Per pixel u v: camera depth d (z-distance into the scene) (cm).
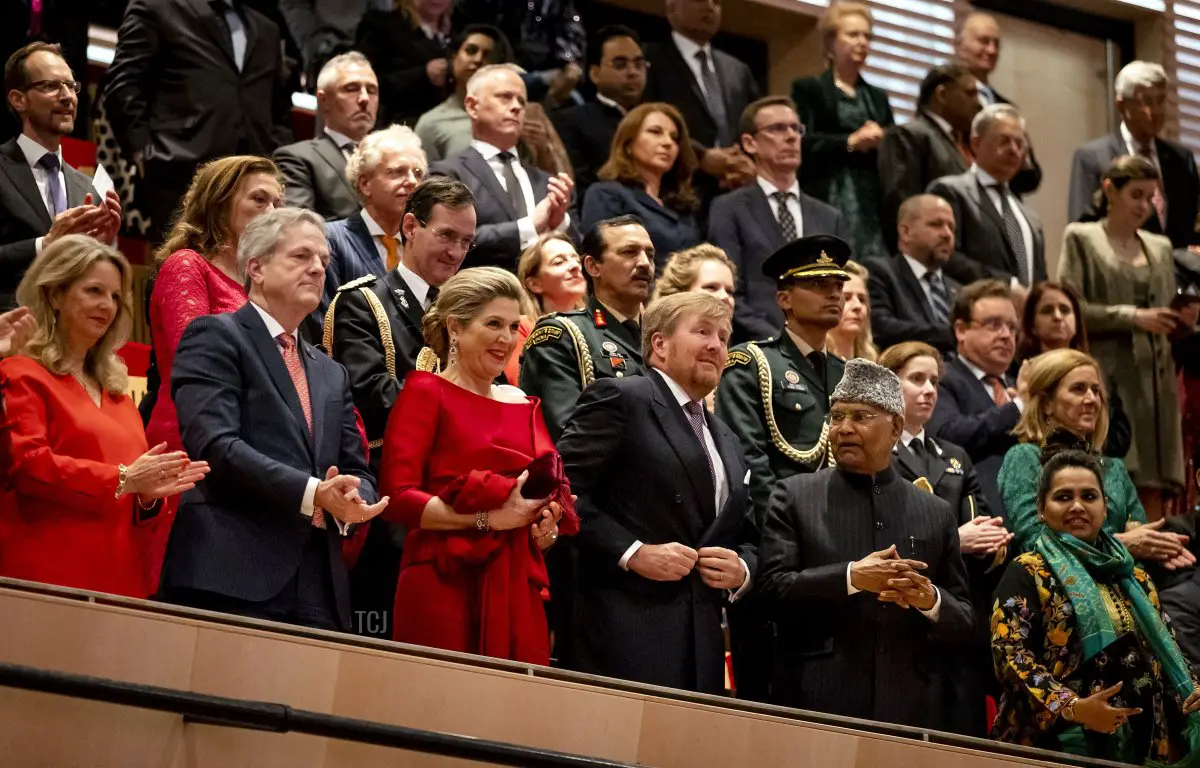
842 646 1233
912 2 2720
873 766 1133
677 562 1183
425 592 1123
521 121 1736
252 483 1048
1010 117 2105
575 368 1345
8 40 1889
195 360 1084
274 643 995
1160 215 2347
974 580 1409
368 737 955
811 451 1372
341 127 1722
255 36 1850
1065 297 1820
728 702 1113
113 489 1045
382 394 1258
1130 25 2862
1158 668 1293
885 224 2145
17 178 1518
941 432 1608
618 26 2041
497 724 1037
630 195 1817
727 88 2172
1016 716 1279
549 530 1123
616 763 1019
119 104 1781
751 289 1855
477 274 1184
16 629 937
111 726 918
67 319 1121
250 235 1130
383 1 2150
